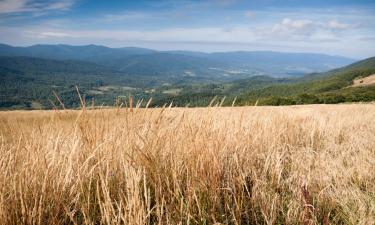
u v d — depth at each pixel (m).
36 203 1.69
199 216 1.84
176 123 2.74
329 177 2.82
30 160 2.05
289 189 2.46
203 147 2.45
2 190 1.79
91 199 1.92
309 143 4.56
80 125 2.38
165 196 1.96
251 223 2.01
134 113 2.53
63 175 1.96
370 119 8.25
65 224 1.78
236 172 2.45
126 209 1.61
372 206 2.16
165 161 2.30
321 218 2.04
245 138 3.17
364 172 3.08
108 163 2.12
